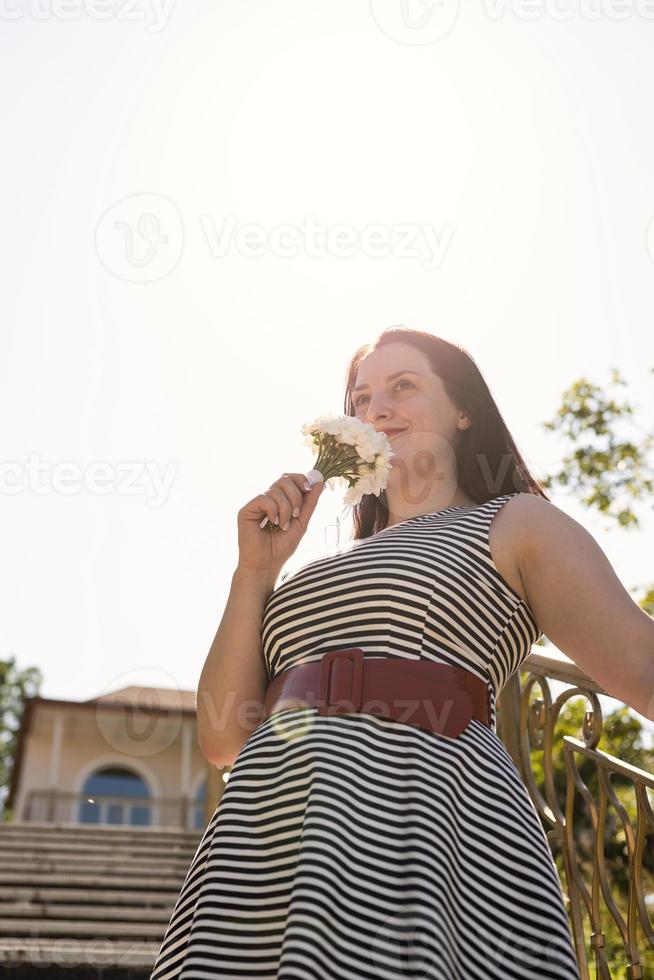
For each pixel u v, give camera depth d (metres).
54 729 20.81
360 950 1.15
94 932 4.23
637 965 1.91
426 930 1.15
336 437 1.76
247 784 1.38
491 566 1.53
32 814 19.98
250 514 1.72
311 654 1.50
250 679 1.69
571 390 6.98
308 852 1.20
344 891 1.19
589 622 1.44
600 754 2.07
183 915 1.39
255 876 1.29
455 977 1.19
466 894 1.27
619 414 6.91
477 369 1.95
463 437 1.92
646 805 1.93
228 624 1.71
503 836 1.32
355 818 1.25
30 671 25.39
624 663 1.40
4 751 24.38
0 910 4.71
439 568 1.50
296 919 1.14
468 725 1.40
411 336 1.97
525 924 1.25
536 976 1.22
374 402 1.92
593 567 1.48
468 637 1.47
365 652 1.44
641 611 1.44
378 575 1.50
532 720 2.33
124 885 5.50
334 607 1.51
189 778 21.19
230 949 1.24
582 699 5.11
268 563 1.73
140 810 20.81
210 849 1.35
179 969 1.34
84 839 7.34
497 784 1.37
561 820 2.19
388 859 1.23
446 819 1.28
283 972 1.10
